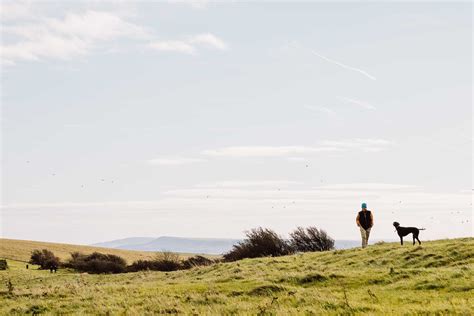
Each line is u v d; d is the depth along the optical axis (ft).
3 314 62.64
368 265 88.38
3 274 158.10
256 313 53.62
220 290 70.13
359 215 106.01
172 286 77.92
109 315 57.36
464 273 67.21
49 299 72.49
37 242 379.35
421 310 50.16
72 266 194.18
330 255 105.19
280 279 75.61
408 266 82.89
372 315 49.49
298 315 51.93
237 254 147.95
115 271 179.32
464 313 47.80
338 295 62.13
